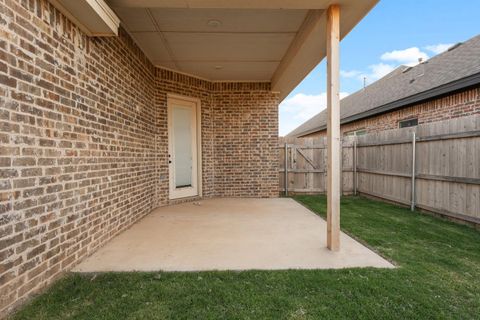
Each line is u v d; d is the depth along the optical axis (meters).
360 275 2.44
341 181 7.59
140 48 4.71
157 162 5.57
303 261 2.77
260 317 1.84
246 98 6.84
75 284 2.28
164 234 3.71
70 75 2.61
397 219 4.59
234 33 4.30
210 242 3.37
